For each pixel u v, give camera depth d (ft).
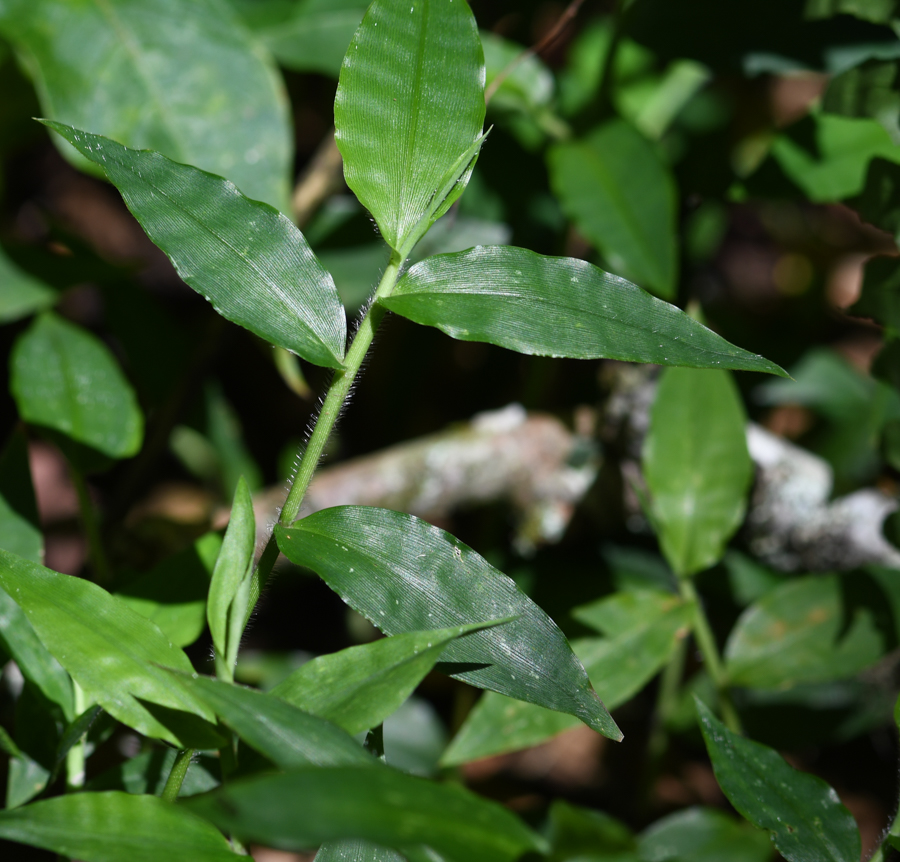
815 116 1.82
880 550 1.93
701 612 1.69
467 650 1.42
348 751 1.33
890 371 1.71
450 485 2.00
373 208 1.42
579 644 1.65
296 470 1.46
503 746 1.61
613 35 1.83
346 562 1.42
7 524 1.62
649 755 1.97
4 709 1.79
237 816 1.27
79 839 1.36
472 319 1.40
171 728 1.38
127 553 1.96
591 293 1.41
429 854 1.35
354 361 1.42
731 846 1.67
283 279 1.42
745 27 1.80
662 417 1.71
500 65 1.89
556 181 1.78
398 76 1.43
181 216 1.41
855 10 1.75
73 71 1.75
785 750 1.90
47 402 1.71
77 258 1.97
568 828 1.37
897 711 1.45
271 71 1.77
